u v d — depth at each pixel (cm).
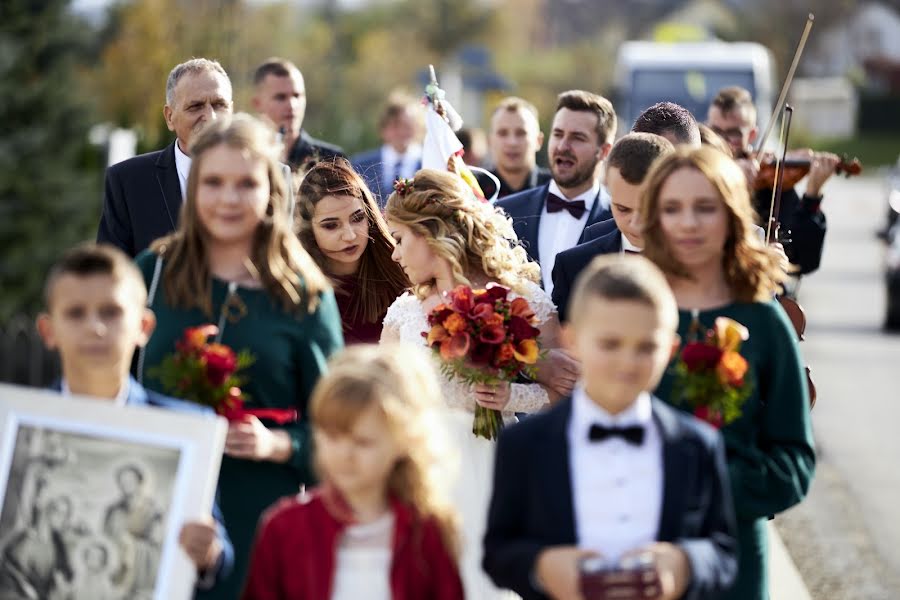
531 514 486
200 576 502
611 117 976
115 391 511
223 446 536
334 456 453
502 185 1223
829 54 11950
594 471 479
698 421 498
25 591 495
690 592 463
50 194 2780
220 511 563
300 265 574
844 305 2825
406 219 700
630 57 3259
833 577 1002
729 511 495
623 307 459
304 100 1196
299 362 571
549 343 710
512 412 704
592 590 451
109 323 492
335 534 464
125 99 3859
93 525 493
